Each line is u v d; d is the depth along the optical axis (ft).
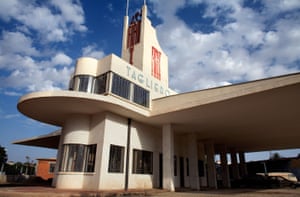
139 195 37.27
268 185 65.31
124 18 76.13
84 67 48.42
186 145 67.77
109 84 44.88
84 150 44.09
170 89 66.54
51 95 37.63
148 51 68.23
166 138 52.95
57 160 48.52
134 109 45.55
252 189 59.36
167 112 46.50
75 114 46.01
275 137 71.82
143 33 68.23
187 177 64.39
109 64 46.78
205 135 67.67
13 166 161.17
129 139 48.57
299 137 71.82
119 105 42.06
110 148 43.55
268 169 123.95
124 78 49.06
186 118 50.01
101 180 39.81
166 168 50.26
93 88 47.24
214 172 69.21
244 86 42.47
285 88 33.32
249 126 57.31
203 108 43.47
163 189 47.88
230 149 96.27
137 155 50.11
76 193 31.40
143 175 50.19
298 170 113.09
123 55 70.23
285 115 47.67
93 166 42.09
